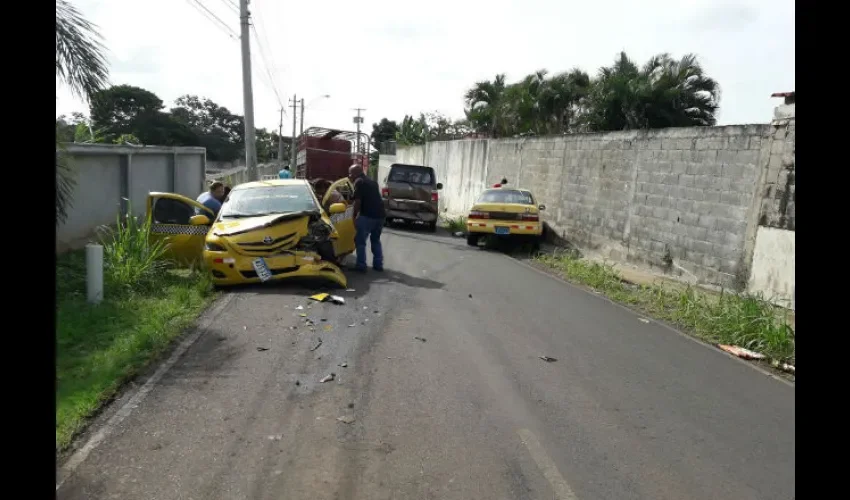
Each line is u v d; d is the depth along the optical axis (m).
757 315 8.09
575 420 4.97
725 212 10.80
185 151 18.47
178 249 10.38
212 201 11.35
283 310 8.16
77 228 11.94
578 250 16.48
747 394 5.84
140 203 15.06
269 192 10.83
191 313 7.77
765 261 9.72
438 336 7.29
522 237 16.62
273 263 9.43
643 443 4.59
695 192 11.65
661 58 27.55
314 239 9.74
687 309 9.08
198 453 4.12
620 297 10.52
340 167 25.44
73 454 4.02
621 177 14.45
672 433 4.80
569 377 6.07
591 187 15.97
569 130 30.81
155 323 6.91
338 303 8.73
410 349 6.70
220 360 6.04
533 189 19.98
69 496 3.53
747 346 7.63
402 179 22.25
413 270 12.30
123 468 3.88
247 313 7.92
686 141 11.99
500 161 23.31
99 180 12.84
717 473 4.15
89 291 7.86
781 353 7.30
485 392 5.50
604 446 4.50
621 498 3.77
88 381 5.22
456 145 29.52
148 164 15.66
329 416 4.81
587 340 7.56
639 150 13.70
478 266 13.45
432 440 4.46
